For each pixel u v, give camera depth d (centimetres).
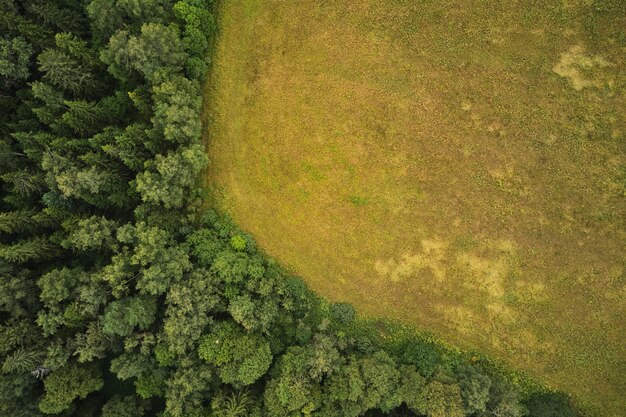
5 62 4650
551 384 5444
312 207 5741
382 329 5594
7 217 4491
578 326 5512
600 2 5762
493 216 5684
